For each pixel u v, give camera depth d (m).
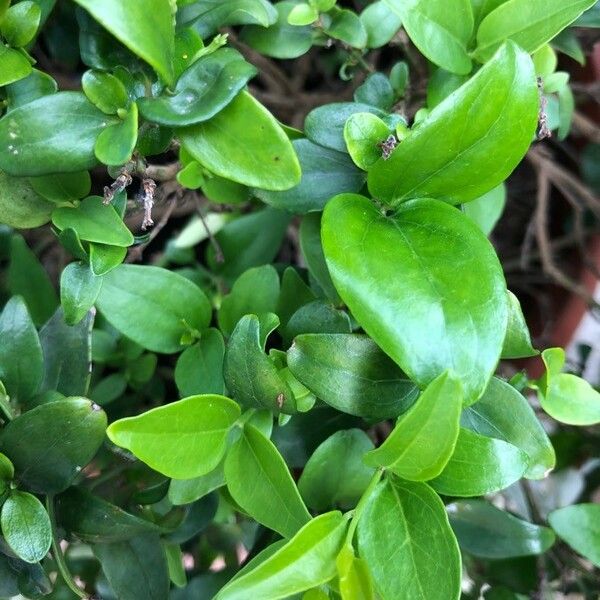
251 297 0.23
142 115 0.16
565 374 0.21
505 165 0.17
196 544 0.28
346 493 0.21
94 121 0.17
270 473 0.18
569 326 0.36
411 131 0.17
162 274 0.22
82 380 0.20
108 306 0.22
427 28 0.19
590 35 0.29
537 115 0.17
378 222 0.17
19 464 0.18
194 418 0.17
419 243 0.17
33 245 0.35
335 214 0.17
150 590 0.21
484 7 0.20
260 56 0.31
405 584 0.16
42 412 0.17
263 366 0.17
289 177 0.16
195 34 0.19
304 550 0.16
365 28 0.23
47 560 0.24
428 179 0.18
